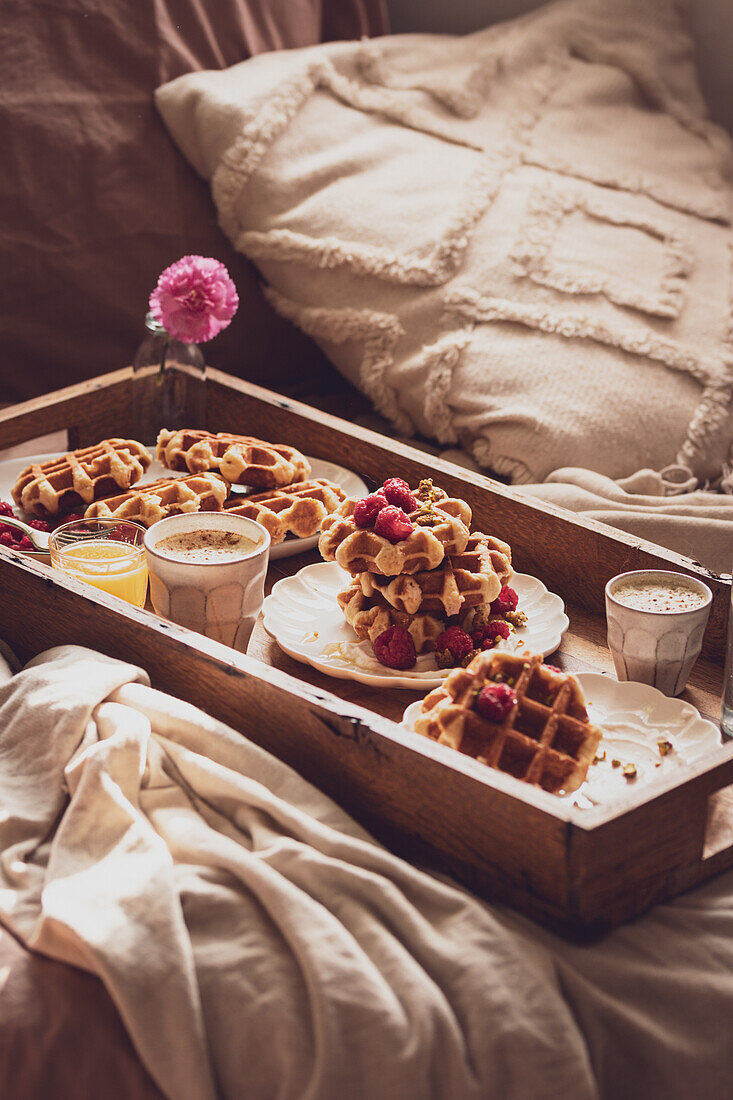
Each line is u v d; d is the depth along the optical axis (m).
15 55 1.94
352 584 1.47
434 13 2.57
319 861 1.22
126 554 1.48
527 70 2.15
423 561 1.41
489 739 1.29
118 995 1.16
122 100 2.00
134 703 1.32
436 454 1.94
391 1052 1.15
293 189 1.99
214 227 2.06
